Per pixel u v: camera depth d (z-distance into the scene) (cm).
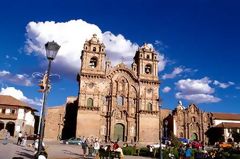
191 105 9994
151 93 8938
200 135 9750
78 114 8056
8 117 7988
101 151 3281
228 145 6153
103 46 8856
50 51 1633
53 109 8681
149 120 8606
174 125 9581
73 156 3675
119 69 8894
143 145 7781
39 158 1526
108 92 8669
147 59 9225
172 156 3916
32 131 9056
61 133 8525
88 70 8550
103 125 8400
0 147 4019
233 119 10088
